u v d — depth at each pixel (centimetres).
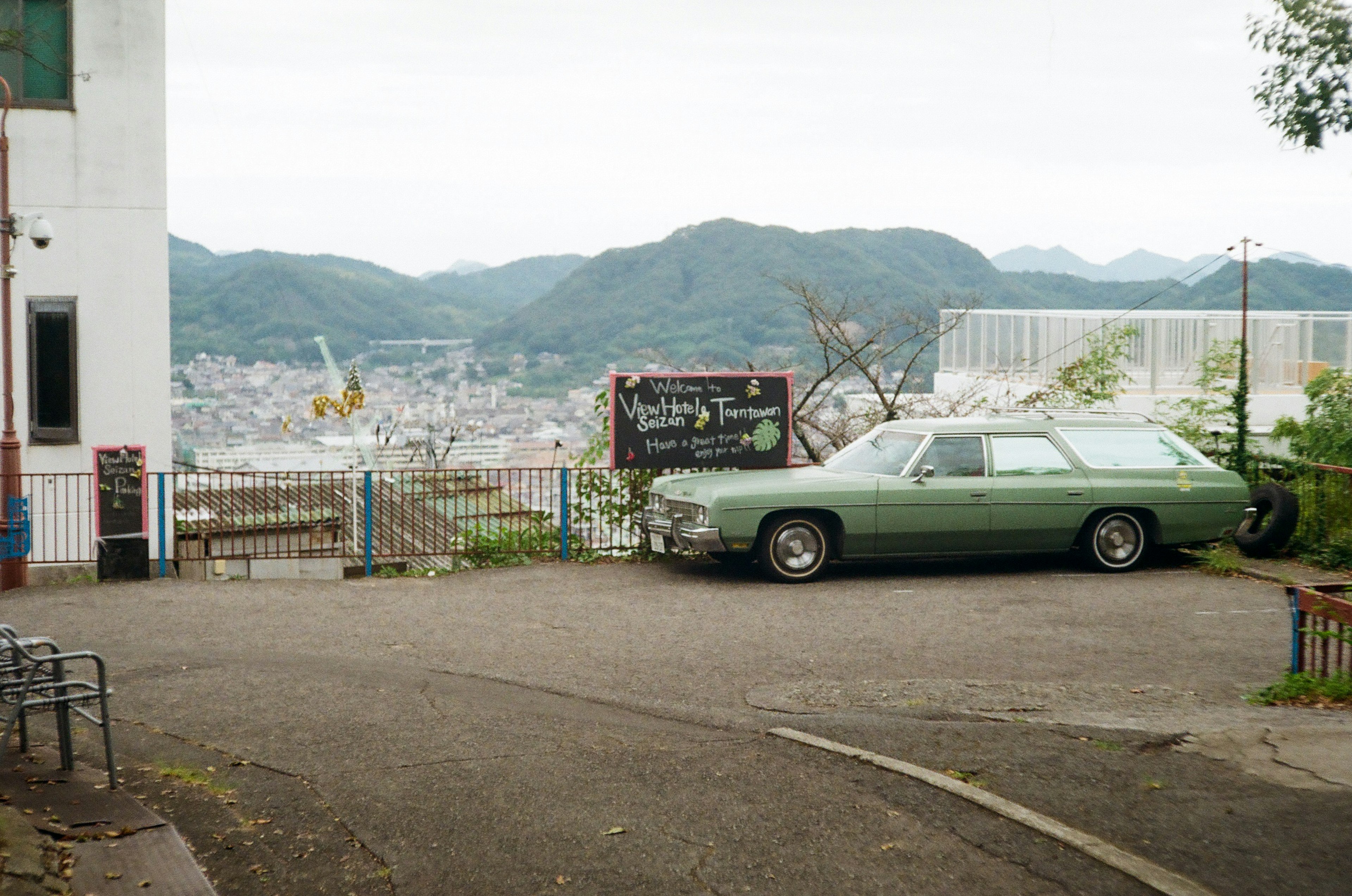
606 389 1391
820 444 1780
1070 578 1231
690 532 1205
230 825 509
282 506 1462
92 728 670
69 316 1572
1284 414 1861
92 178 1573
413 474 1338
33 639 570
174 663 845
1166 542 1272
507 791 561
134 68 1582
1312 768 568
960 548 1231
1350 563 1235
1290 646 925
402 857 480
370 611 1062
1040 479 1241
